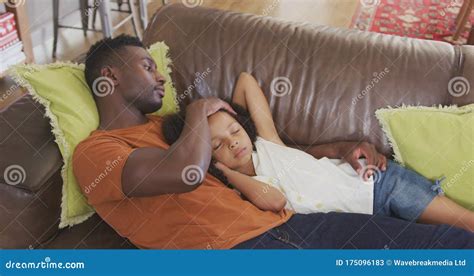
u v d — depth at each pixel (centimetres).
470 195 132
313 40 146
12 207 116
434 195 132
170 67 148
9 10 246
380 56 142
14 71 127
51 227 125
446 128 133
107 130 130
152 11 355
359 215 127
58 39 309
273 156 136
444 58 140
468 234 119
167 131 133
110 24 267
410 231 122
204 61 148
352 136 142
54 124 123
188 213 120
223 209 121
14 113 128
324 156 142
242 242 119
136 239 123
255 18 153
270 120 144
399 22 337
